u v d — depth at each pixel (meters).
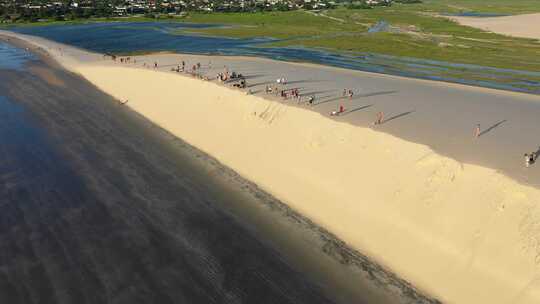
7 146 52.50
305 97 60.50
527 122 50.59
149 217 37.78
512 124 49.56
